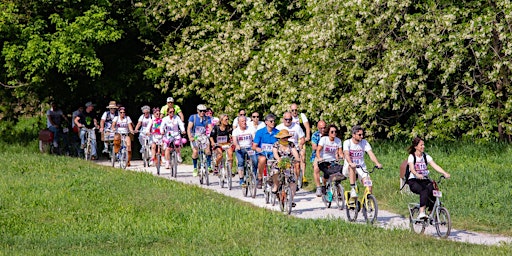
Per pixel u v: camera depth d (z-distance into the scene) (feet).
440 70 191.72
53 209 132.57
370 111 187.83
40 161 194.49
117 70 238.48
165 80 237.45
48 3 227.81
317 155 135.64
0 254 98.02
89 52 220.84
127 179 166.40
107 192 149.07
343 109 194.49
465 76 188.34
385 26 192.44
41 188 153.28
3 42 232.32
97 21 221.46
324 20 199.93
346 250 94.43
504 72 189.47
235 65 227.81
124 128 198.29
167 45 237.86
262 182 143.13
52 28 235.81
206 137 164.66
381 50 195.93
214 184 166.30
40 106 270.05
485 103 185.47
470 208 124.57
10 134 261.03
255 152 145.79
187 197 143.13
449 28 179.93
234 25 234.58
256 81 219.00
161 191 150.20
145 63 236.63
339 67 198.18
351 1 188.85
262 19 227.20
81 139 216.95
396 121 201.87
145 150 201.16
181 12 233.55
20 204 136.46
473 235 110.11
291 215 126.52
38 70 227.40
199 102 253.24
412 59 184.03
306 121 163.43
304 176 161.27
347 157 121.08
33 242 107.96
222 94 226.99
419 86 185.37
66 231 115.96
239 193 152.87
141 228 115.96
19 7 230.89
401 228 112.47
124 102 251.19
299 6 220.64
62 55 219.00
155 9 235.20
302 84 203.21
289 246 99.14
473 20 179.01
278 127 154.10
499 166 161.79
